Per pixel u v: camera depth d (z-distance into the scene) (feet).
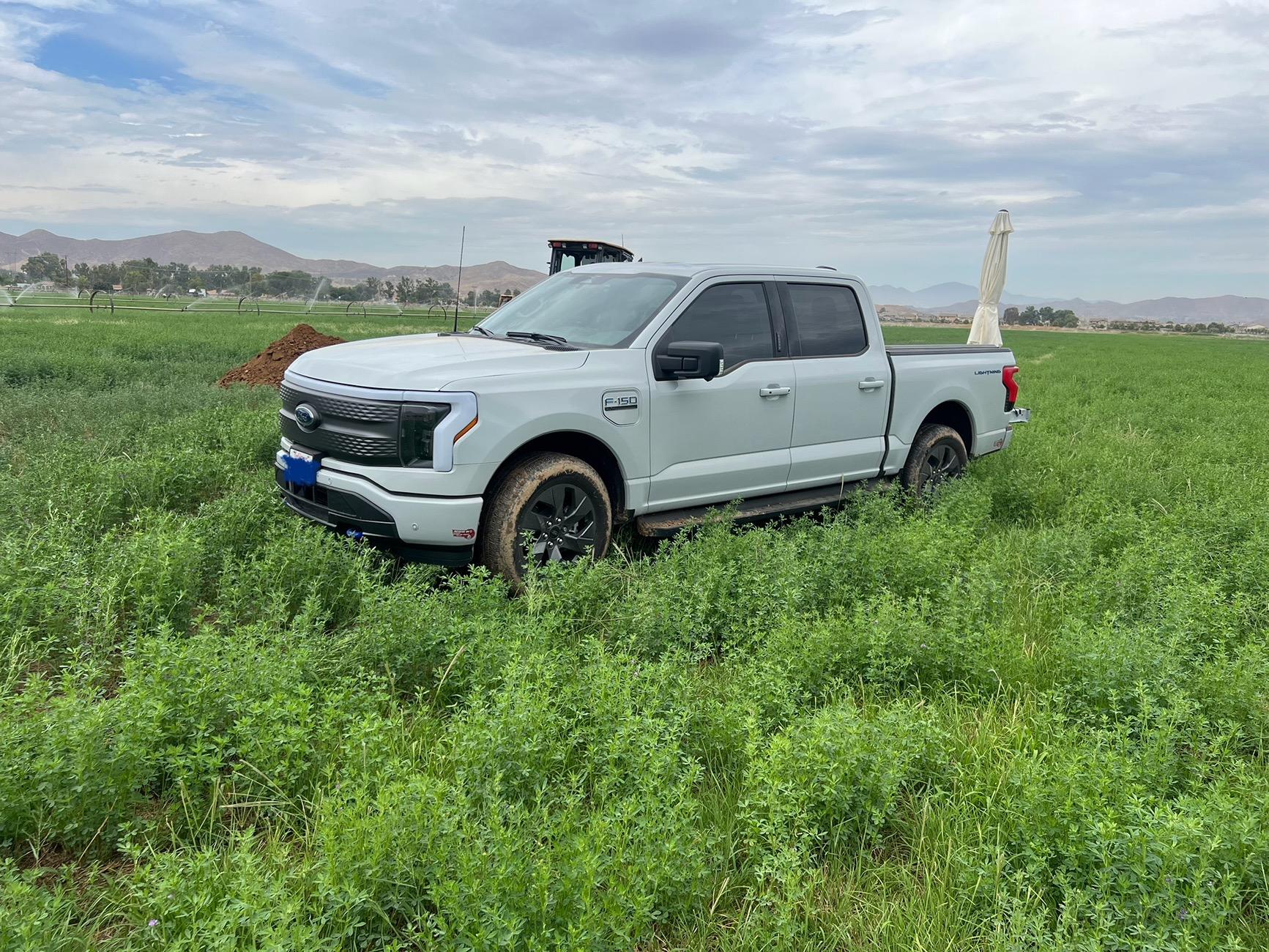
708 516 18.66
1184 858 7.80
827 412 21.49
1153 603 15.47
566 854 7.53
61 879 8.34
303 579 14.84
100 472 20.11
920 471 24.30
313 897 7.54
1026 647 13.97
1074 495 25.21
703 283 19.44
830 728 9.65
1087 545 18.79
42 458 21.94
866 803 9.23
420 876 7.58
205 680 10.22
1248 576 17.22
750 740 9.74
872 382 22.41
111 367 45.70
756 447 20.17
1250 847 8.47
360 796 7.99
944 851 8.93
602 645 11.96
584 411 16.87
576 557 17.13
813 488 21.98
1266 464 30.48
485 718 9.86
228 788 9.62
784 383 20.42
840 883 8.63
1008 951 7.22
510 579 16.17
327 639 12.96
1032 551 18.94
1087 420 42.27
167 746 9.34
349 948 7.24
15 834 8.63
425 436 15.30
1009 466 27.94
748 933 7.66
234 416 29.43
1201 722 10.80
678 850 7.91
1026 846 8.63
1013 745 10.81
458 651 12.07
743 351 19.99
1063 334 330.13
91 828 8.70
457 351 17.34
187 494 20.81
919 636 13.21
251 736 9.53
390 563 16.30
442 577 16.26
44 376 43.52
